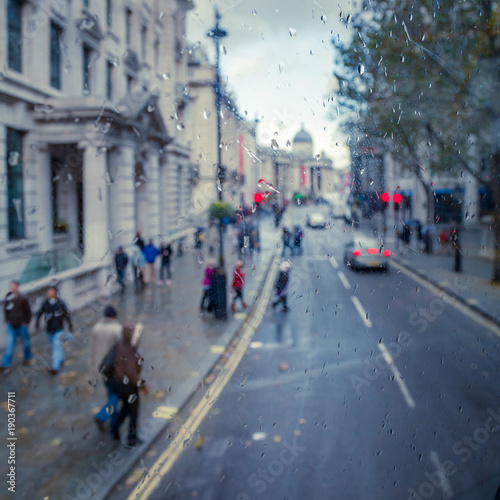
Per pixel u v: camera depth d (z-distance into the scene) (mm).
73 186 11000
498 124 8594
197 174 13109
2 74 8898
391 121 8148
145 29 15125
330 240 14109
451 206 11695
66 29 11227
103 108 10055
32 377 5539
